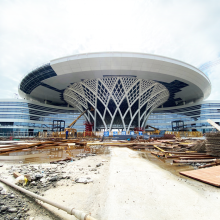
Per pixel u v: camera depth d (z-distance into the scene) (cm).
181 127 6700
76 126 7331
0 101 6241
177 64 3231
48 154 1300
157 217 321
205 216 324
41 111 6862
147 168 754
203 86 4534
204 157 1025
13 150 1416
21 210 357
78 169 741
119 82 3909
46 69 3547
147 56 3094
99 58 3069
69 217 331
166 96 5125
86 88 4231
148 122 7638
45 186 509
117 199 405
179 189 475
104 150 1569
